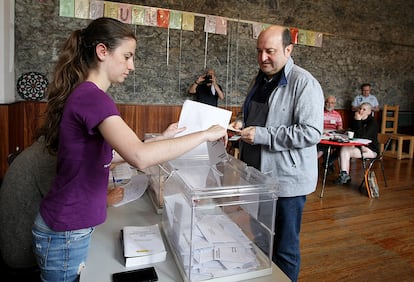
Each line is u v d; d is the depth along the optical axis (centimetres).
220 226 109
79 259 97
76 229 92
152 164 87
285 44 163
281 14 595
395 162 632
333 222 336
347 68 682
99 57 92
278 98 169
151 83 528
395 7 708
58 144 94
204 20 539
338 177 472
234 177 112
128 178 176
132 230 115
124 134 84
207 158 124
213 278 93
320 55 646
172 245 108
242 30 568
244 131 161
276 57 163
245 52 576
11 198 125
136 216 136
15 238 127
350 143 406
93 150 89
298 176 164
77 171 89
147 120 530
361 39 684
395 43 728
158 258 103
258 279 97
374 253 276
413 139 666
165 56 527
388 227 329
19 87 459
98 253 106
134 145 84
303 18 617
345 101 696
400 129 763
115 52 92
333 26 649
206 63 554
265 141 159
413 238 306
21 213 125
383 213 365
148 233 114
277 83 172
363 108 472
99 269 97
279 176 166
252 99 188
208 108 125
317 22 632
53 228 91
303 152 165
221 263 96
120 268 98
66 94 93
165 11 513
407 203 401
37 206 125
